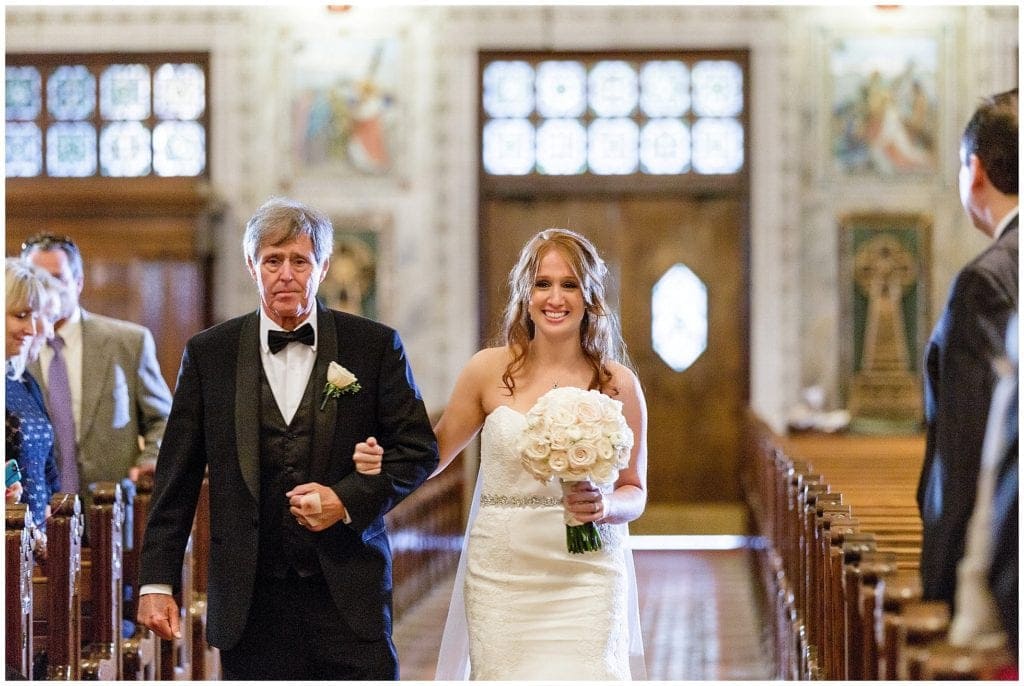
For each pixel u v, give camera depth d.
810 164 15.09
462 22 15.09
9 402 5.43
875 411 15.01
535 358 4.79
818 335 15.14
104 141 15.06
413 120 15.17
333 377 4.25
